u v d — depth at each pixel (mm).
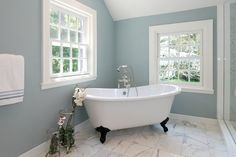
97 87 3178
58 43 2443
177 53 3301
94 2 3010
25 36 1850
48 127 2160
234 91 2732
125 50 3662
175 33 3252
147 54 3453
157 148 2137
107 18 3459
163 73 3451
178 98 3209
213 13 2887
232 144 2098
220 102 2900
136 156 1957
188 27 3057
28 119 1912
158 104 2428
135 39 3551
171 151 2062
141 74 3531
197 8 2992
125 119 2314
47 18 2080
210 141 2312
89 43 2961
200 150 2082
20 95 1658
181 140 2350
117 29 3709
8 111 1712
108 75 3521
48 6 2094
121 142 2305
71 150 2092
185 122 3049
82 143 2285
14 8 1730
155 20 3346
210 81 2938
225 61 2820
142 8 3291
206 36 2938
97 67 3170
